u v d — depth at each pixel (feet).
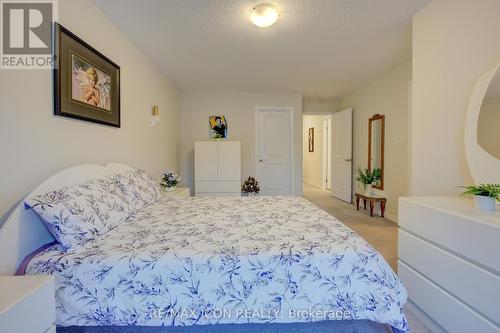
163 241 4.63
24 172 4.65
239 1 6.84
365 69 12.53
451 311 4.61
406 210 5.87
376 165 14.39
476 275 4.13
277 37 9.00
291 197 8.91
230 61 11.29
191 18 7.67
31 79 4.82
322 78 13.96
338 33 8.70
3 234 3.99
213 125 16.71
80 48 6.11
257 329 4.41
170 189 11.04
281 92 16.96
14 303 2.63
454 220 4.55
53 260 3.96
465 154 5.64
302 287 4.00
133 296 3.86
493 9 5.23
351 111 16.92
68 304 3.84
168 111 13.96
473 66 5.66
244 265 4.00
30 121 4.79
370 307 3.99
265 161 17.28
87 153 6.53
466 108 5.83
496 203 5.06
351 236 4.81
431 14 6.84
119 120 8.07
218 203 7.89
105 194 5.65
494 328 3.84
